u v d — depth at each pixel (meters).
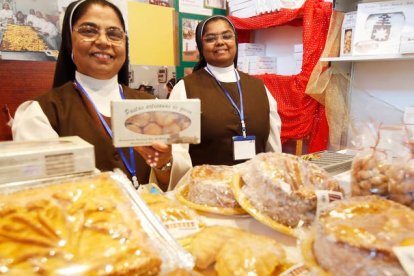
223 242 0.60
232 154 1.72
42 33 1.80
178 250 0.46
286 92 2.28
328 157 1.25
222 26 1.78
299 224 0.65
